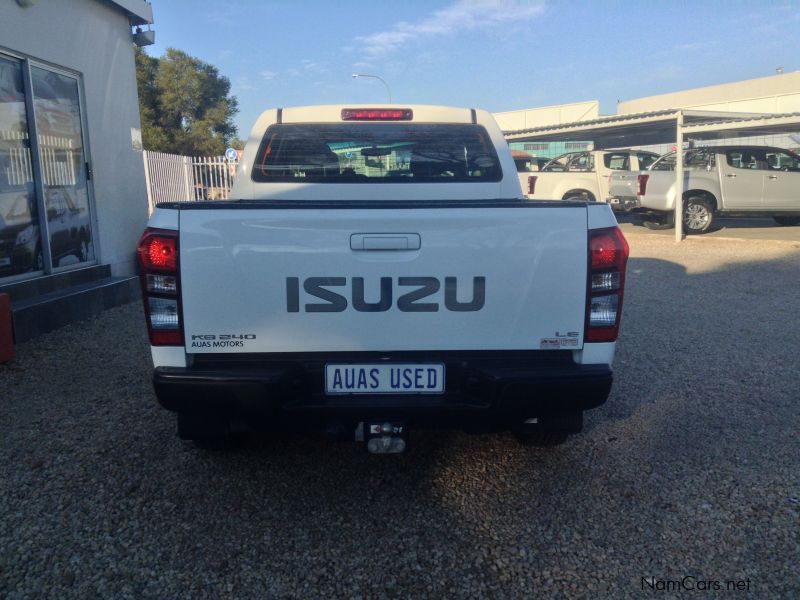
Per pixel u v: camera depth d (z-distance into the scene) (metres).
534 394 2.94
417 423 3.02
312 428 3.03
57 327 6.74
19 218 6.91
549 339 3.00
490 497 3.48
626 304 8.08
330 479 3.66
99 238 8.30
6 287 6.50
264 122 4.40
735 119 13.30
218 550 2.99
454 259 2.93
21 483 3.56
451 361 3.00
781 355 5.89
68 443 4.05
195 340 2.92
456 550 3.01
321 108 4.43
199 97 37.59
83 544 3.02
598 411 4.62
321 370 2.98
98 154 8.27
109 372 5.40
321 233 2.89
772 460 3.87
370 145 4.39
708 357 5.86
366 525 3.21
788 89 31.02
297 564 2.89
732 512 3.32
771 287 9.07
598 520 3.25
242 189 4.32
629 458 3.91
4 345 5.52
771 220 18.98
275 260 2.89
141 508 3.33
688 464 3.83
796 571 2.86
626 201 16.23
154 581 2.77
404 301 2.95
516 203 2.94
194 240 2.87
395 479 3.66
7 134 6.74
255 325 2.93
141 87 36.81
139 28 9.41
